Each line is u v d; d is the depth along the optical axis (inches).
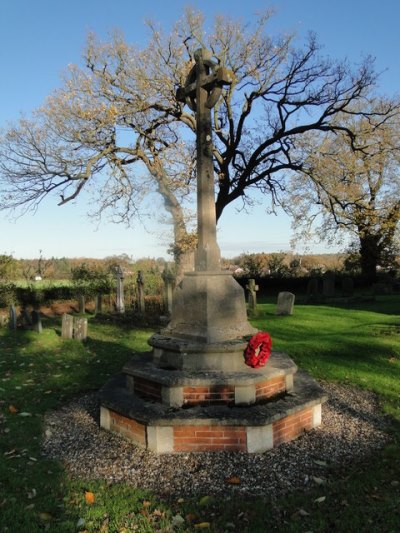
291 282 1283.2
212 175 224.8
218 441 186.1
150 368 214.7
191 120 761.0
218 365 207.9
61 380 319.3
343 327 549.3
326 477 166.1
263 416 184.9
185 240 713.6
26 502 150.3
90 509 146.3
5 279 1008.2
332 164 800.3
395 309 730.2
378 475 165.6
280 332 518.3
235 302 220.8
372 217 818.8
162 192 761.6
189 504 149.8
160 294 890.7
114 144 759.1
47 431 216.8
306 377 243.9
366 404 249.3
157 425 186.1
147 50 708.0
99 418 233.0
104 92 695.1
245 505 147.9
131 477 169.8
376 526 134.7
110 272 1026.7
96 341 487.5
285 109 813.2
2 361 392.2
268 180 896.9
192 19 718.5
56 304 899.4
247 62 781.9
